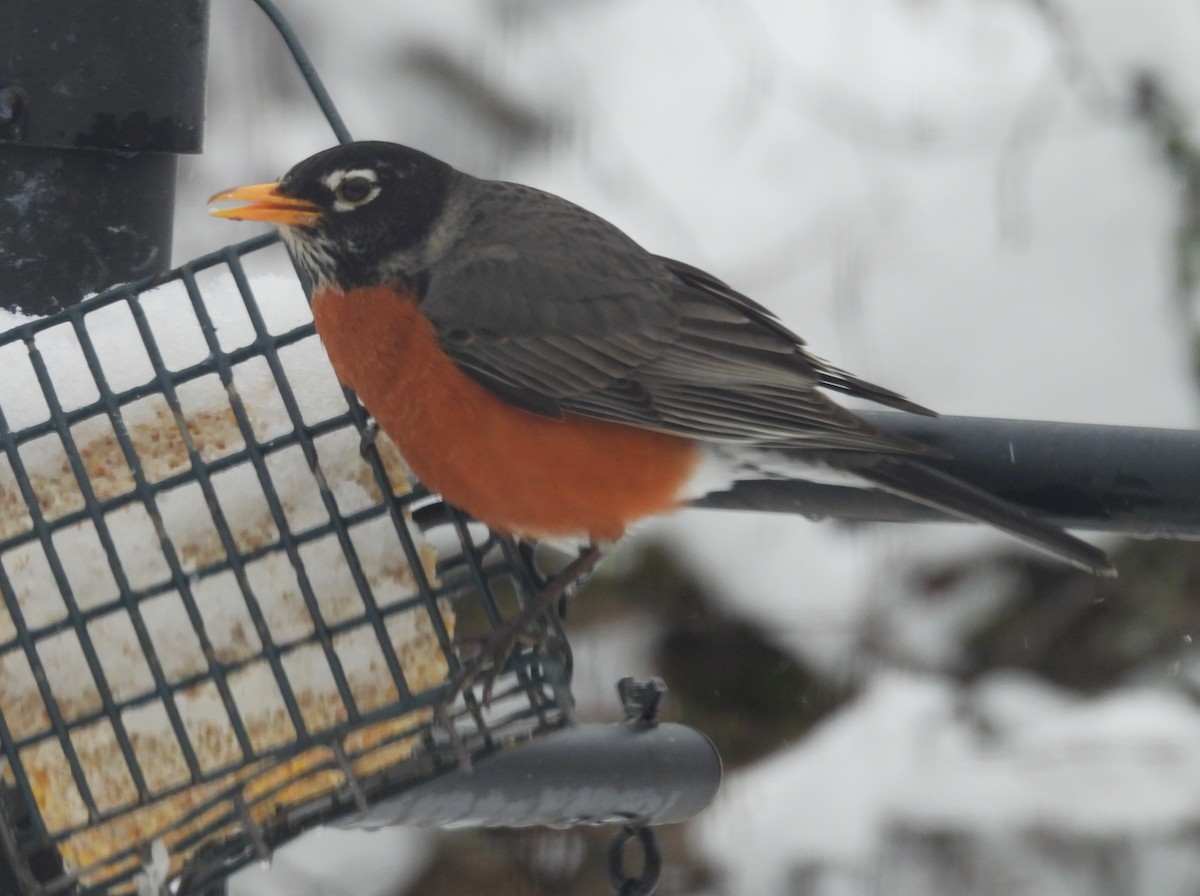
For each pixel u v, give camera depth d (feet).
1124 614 47.21
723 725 46.68
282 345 28.22
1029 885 43.98
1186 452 26.63
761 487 29.60
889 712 45.78
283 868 47.44
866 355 47.16
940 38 50.90
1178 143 48.65
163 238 30.27
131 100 28.89
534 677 27.14
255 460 27.07
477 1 52.75
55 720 25.84
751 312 31.53
